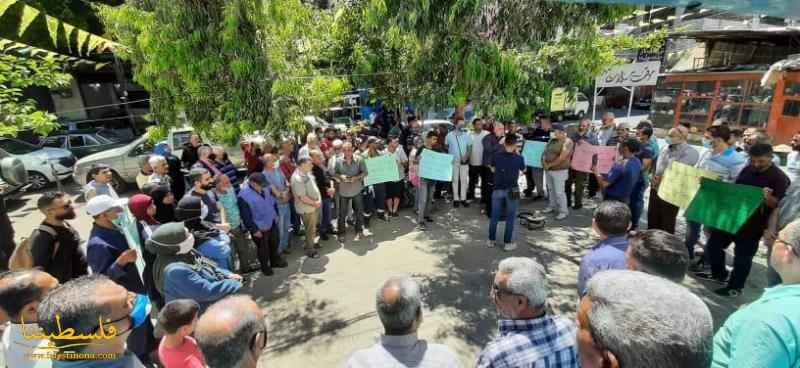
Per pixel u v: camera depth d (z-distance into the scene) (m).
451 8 3.78
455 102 4.73
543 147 7.57
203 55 4.42
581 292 2.55
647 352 0.86
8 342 1.89
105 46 4.68
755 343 1.38
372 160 6.46
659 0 3.07
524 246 5.77
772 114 11.48
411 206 7.99
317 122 10.88
